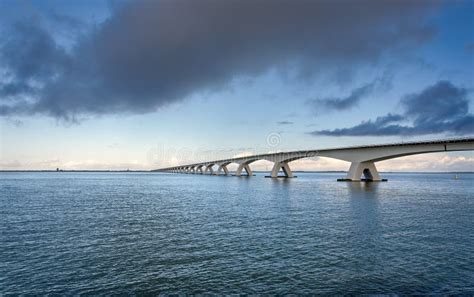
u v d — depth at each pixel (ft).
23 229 100.22
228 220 115.55
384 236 88.07
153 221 114.73
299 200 185.06
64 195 230.07
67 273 59.06
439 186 361.71
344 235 89.30
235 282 54.34
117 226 105.29
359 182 357.20
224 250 74.02
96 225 107.24
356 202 173.47
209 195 227.61
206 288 51.93
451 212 134.72
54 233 94.22
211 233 92.94
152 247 77.36
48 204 170.19
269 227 101.45
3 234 92.58
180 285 53.26
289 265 62.80
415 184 416.05
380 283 53.72
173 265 63.31
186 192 259.39
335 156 377.30
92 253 72.28
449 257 68.13
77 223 111.14
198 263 64.44
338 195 216.54
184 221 114.21
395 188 292.20
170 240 84.53
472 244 79.41
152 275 57.88
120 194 241.76
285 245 78.28
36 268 61.77
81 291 51.06
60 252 73.10
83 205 166.20
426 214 128.67
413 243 80.23
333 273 58.34
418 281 54.60
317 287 52.13
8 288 52.11
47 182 475.72
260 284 53.36
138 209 149.28
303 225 104.63
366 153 336.08
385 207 151.53
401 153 291.79
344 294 49.57
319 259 66.59
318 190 264.93
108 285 53.42
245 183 408.67
